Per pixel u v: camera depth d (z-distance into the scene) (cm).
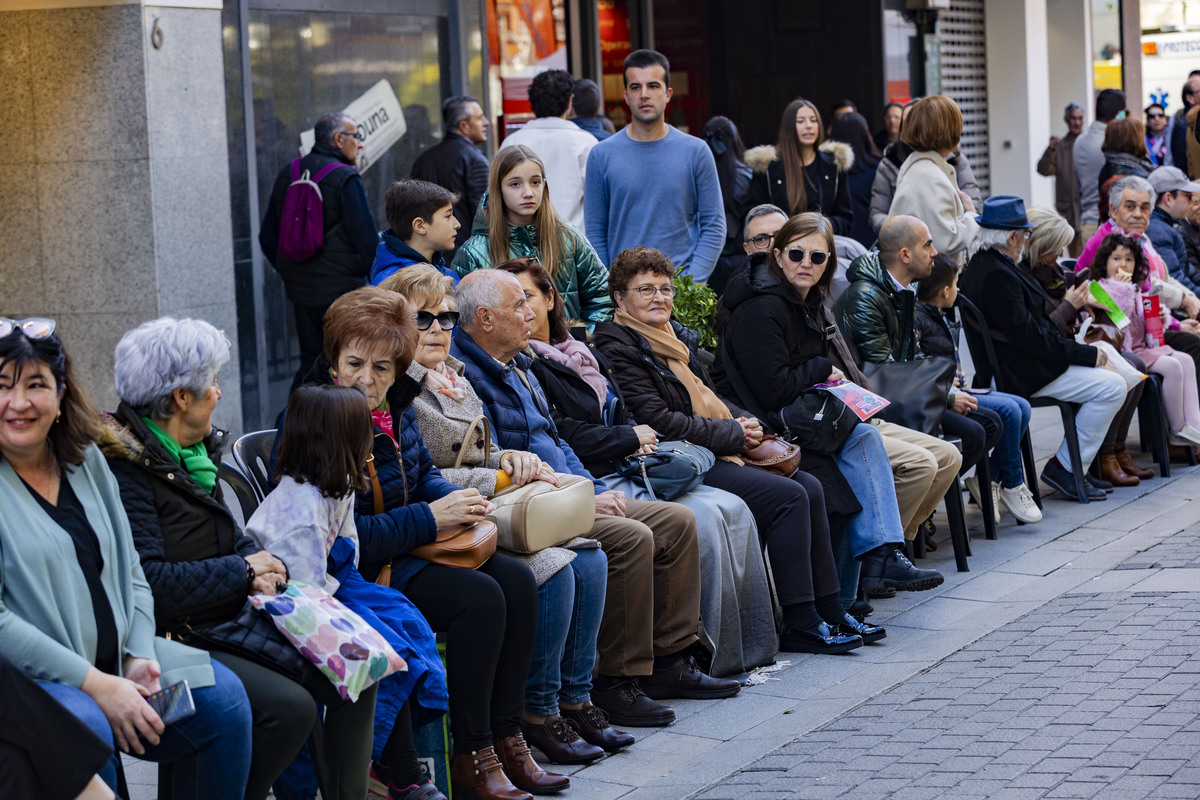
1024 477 1739
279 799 900
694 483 1191
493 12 2514
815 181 2100
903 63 3294
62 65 1661
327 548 878
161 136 1675
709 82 3250
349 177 1819
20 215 1692
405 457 966
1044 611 1307
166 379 819
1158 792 859
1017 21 3744
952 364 1511
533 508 978
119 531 782
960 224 1781
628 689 1085
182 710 742
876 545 1306
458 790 932
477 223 1386
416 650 881
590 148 1831
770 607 1225
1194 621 1220
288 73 2000
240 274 1905
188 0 1716
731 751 1009
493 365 1087
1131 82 4612
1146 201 1981
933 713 1046
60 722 682
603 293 1405
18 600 741
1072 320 1858
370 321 931
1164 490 1831
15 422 740
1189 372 1934
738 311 1342
